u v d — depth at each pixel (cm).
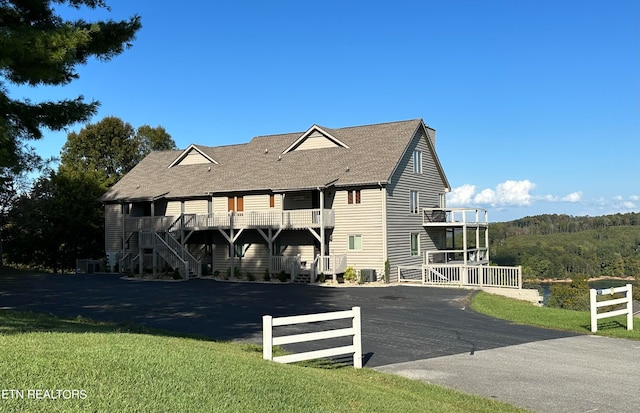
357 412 728
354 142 3706
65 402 610
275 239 3578
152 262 3922
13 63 1243
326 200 3434
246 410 668
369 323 1708
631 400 895
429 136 3812
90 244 5184
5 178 1589
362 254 3294
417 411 770
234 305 2136
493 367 1131
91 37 1404
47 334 1000
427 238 3725
